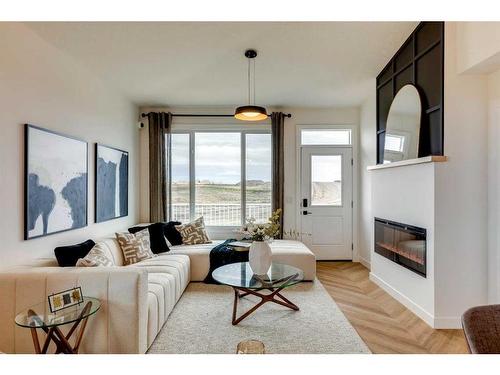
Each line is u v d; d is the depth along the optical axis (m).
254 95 4.67
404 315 2.97
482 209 2.71
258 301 3.31
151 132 5.08
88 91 3.55
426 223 2.83
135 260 3.45
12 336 2.07
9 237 2.33
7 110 2.33
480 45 2.45
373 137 4.54
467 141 2.71
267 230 3.02
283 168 5.17
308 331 2.63
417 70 3.12
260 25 2.82
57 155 2.91
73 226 3.16
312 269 3.99
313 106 5.20
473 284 2.70
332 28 2.94
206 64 3.58
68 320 1.78
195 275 3.97
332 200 5.26
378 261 3.91
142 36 2.91
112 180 4.10
